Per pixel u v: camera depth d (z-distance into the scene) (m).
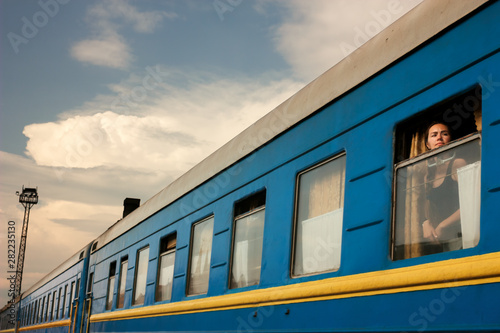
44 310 19.03
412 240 3.71
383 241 3.89
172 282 7.77
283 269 5.07
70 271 15.59
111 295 11.31
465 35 3.47
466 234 3.35
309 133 5.00
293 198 5.11
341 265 4.27
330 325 4.26
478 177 3.33
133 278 9.70
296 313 4.72
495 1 3.30
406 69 3.93
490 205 3.11
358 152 4.29
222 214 6.52
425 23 3.80
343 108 4.57
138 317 8.98
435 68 3.66
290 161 5.24
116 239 11.37
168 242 8.55
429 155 3.69
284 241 5.13
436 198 3.60
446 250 3.47
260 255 5.64
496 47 3.24
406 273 3.58
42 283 20.41
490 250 3.07
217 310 6.18
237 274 6.02
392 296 3.68
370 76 4.27
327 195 4.71
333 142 4.62
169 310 7.61
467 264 3.14
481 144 3.25
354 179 4.28
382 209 3.95
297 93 5.39
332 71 4.84
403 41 3.97
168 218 8.40
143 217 9.67
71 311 14.37
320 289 4.42
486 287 3.01
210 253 6.84
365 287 3.94
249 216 6.01
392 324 3.64
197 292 7.01
